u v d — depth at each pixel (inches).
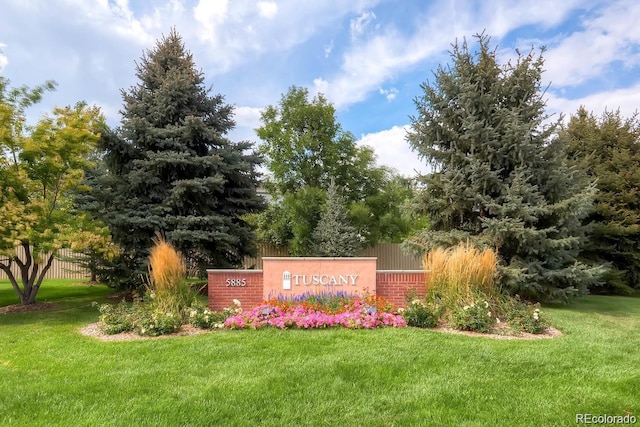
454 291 291.1
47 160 325.4
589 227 458.6
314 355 196.9
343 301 304.0
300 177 861.2
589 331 265.4
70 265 641.6
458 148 453.7
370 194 874.1
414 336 231.5
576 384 161.8
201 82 481.1
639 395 150.6
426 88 462.0
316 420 130.8
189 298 291.3
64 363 189.5
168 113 440.8
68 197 382.0
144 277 402.0
